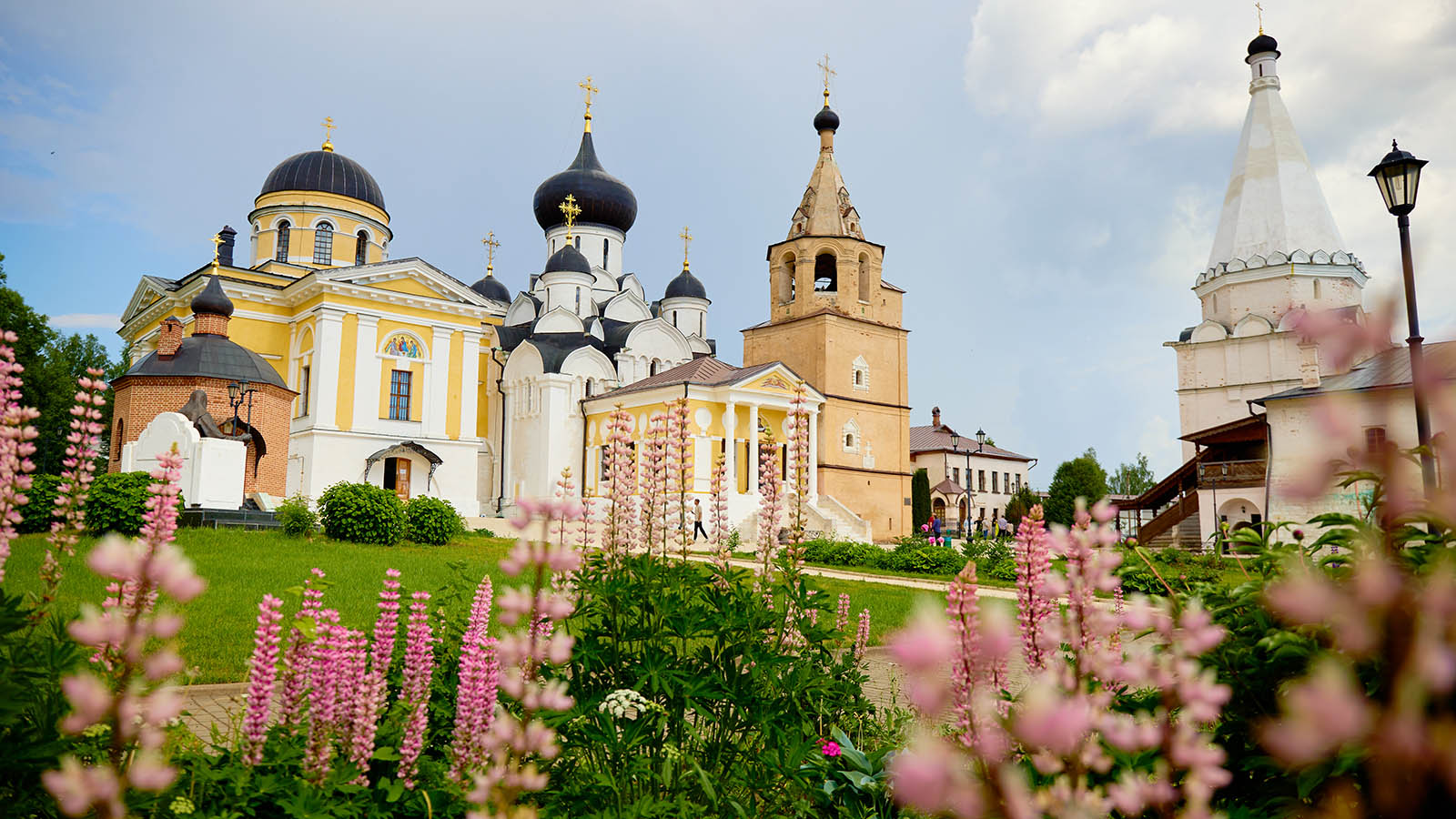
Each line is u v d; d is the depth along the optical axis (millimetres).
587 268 52812
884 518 47875
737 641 5027
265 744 4008
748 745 4984
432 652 5199
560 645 2566
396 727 4488
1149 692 2748
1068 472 51344
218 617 11281
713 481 6324
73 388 48844
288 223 49969
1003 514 69188
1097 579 1921
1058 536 2021
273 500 32719
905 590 19031
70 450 6605
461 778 3877
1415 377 1012
